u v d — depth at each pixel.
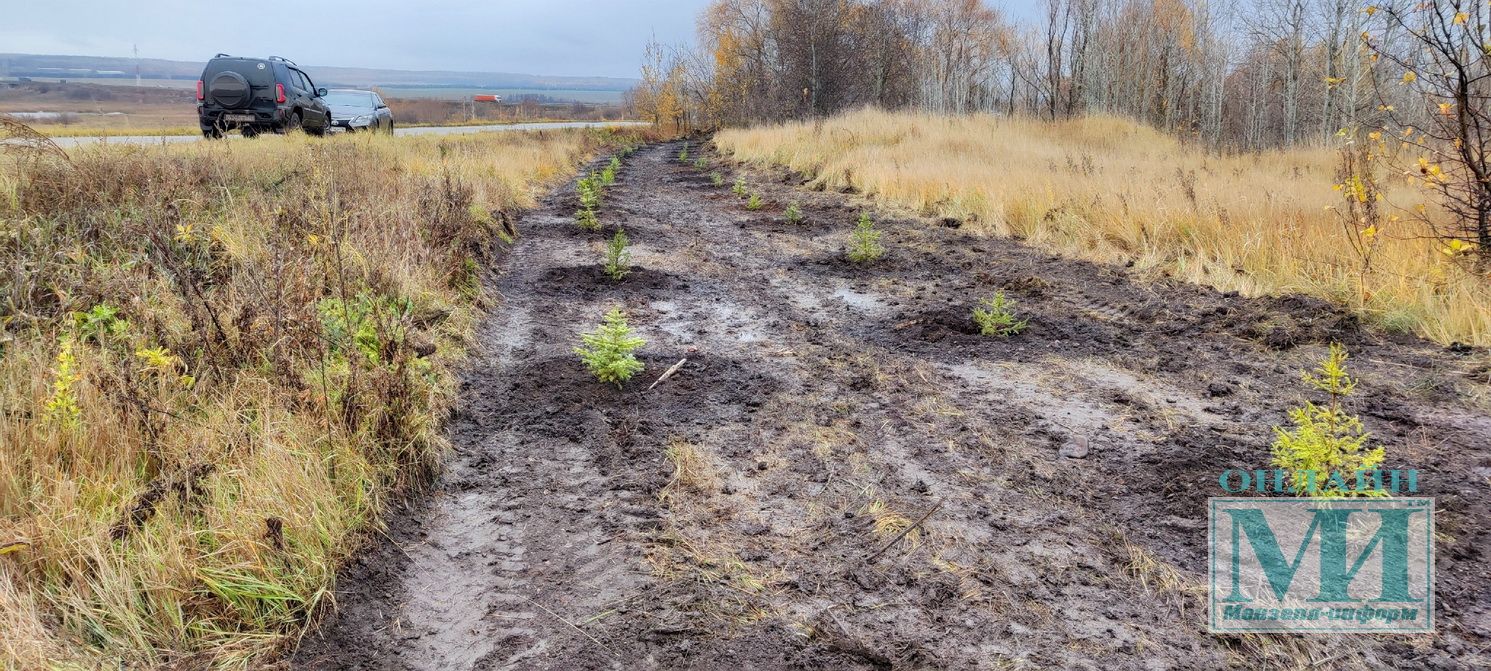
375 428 3.53
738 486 3.55
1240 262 7.25
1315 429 3.39
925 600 2.75
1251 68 28.92
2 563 2.48
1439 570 2.84
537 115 66.50
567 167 18.41
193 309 4.10
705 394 4.59
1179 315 6.14
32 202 5.99
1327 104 21.89
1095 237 8.77
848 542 3.12
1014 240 9.51
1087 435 4.02
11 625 2.23
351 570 2.90
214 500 2.93
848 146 19.02
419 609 2.74
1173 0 29.45
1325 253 6.74
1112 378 4.84
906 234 10.04
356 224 6.26
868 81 40.97
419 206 7.29
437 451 3.78
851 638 2.56
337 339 4.39
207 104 15.55
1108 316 6.24
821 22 37.22
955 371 5.00
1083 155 14.92
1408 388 4.53
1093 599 2.75
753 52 43.12
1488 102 6.51
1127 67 31.89
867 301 6.83
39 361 3.67
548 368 4.96
